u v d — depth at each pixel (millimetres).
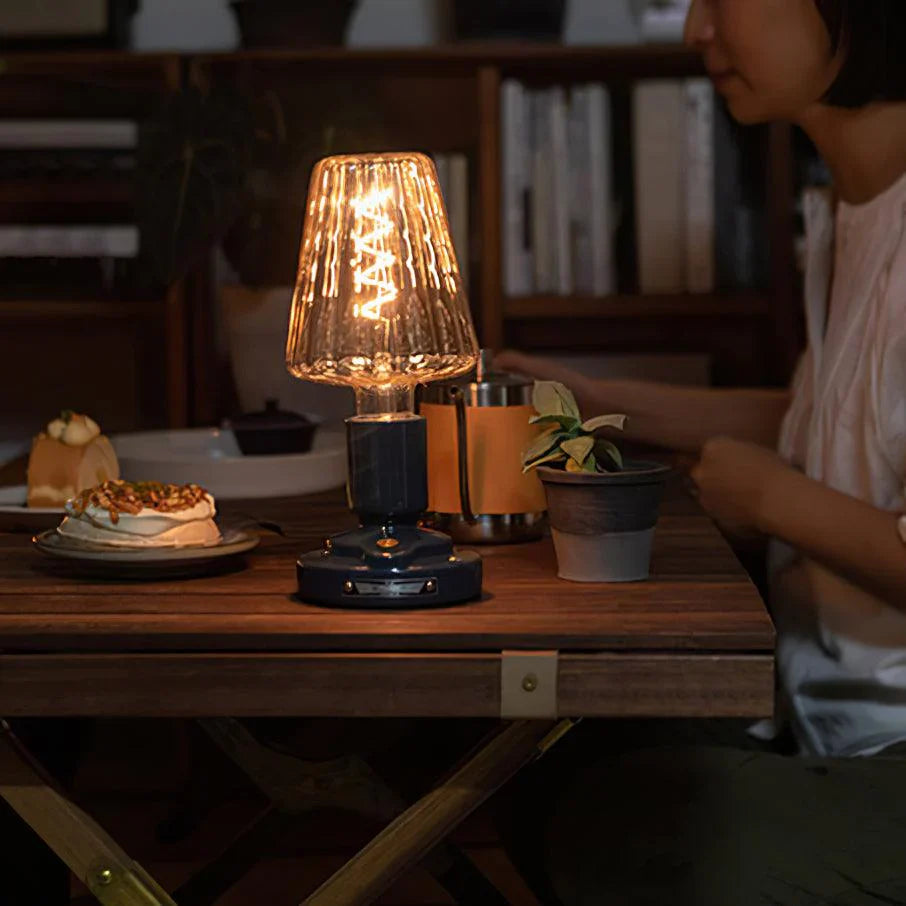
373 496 1024
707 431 2014
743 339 2918
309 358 1041
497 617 966
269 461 1567
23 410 2809
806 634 1540
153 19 2893
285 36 2650
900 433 1400
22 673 929
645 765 1267
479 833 2346
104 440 1448
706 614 967
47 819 1007
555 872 1149
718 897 1047
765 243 2705
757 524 1376
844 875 1062
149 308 2662
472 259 2820
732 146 2686
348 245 1029
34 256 2691
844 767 1256
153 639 933
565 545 1080
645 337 2912
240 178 2375
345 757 1192
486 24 2646
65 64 2607
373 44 2902
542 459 1094
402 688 920
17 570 1154
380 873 1002
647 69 2746
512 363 2027
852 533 1300
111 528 1107
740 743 1563
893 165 1501
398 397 1061
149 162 2379
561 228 2672
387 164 1030
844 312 1542
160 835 2150
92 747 2646
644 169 2684
